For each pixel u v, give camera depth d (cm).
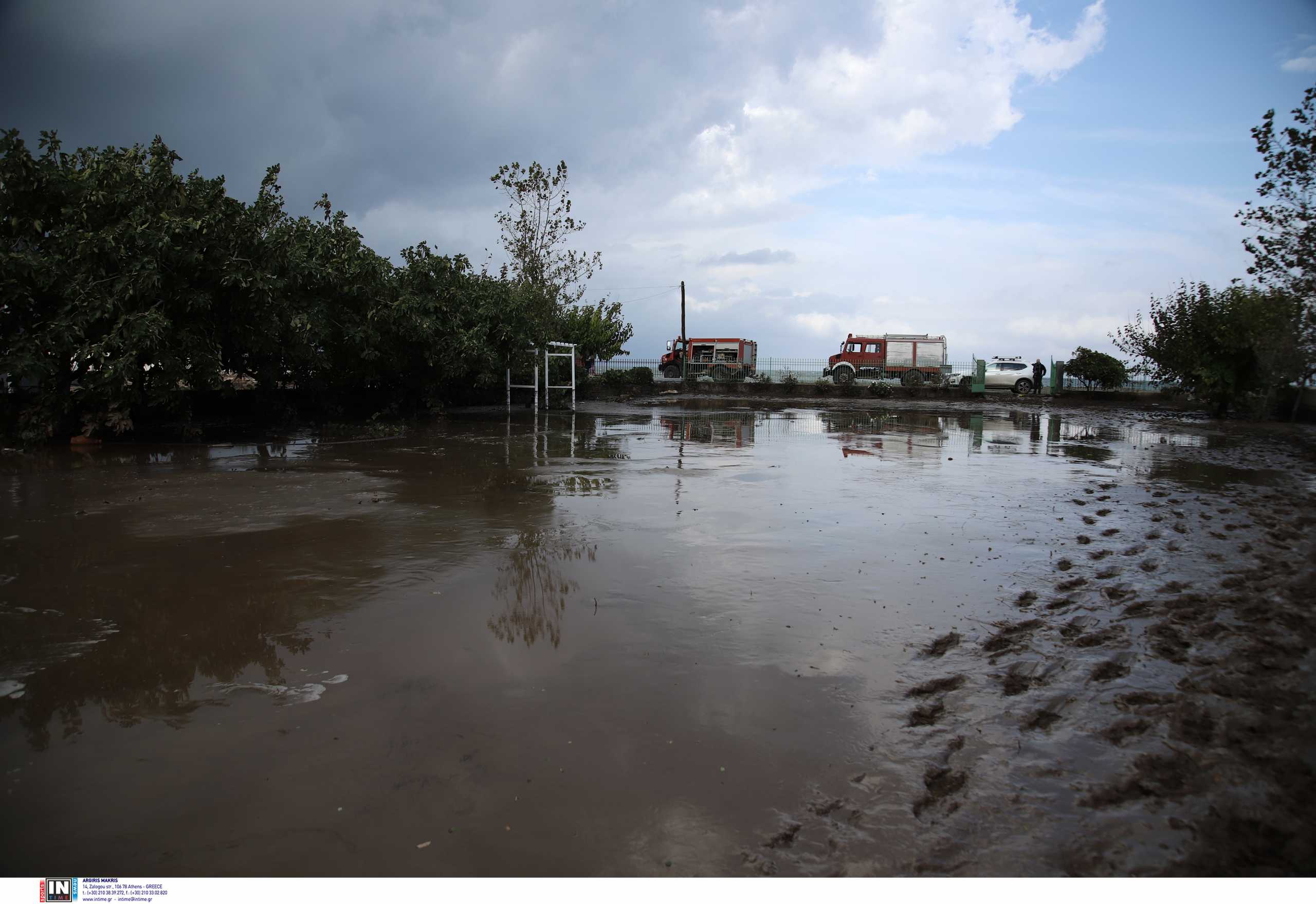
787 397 3412
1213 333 2239
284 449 1300
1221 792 281
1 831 247
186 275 1325
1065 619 466
